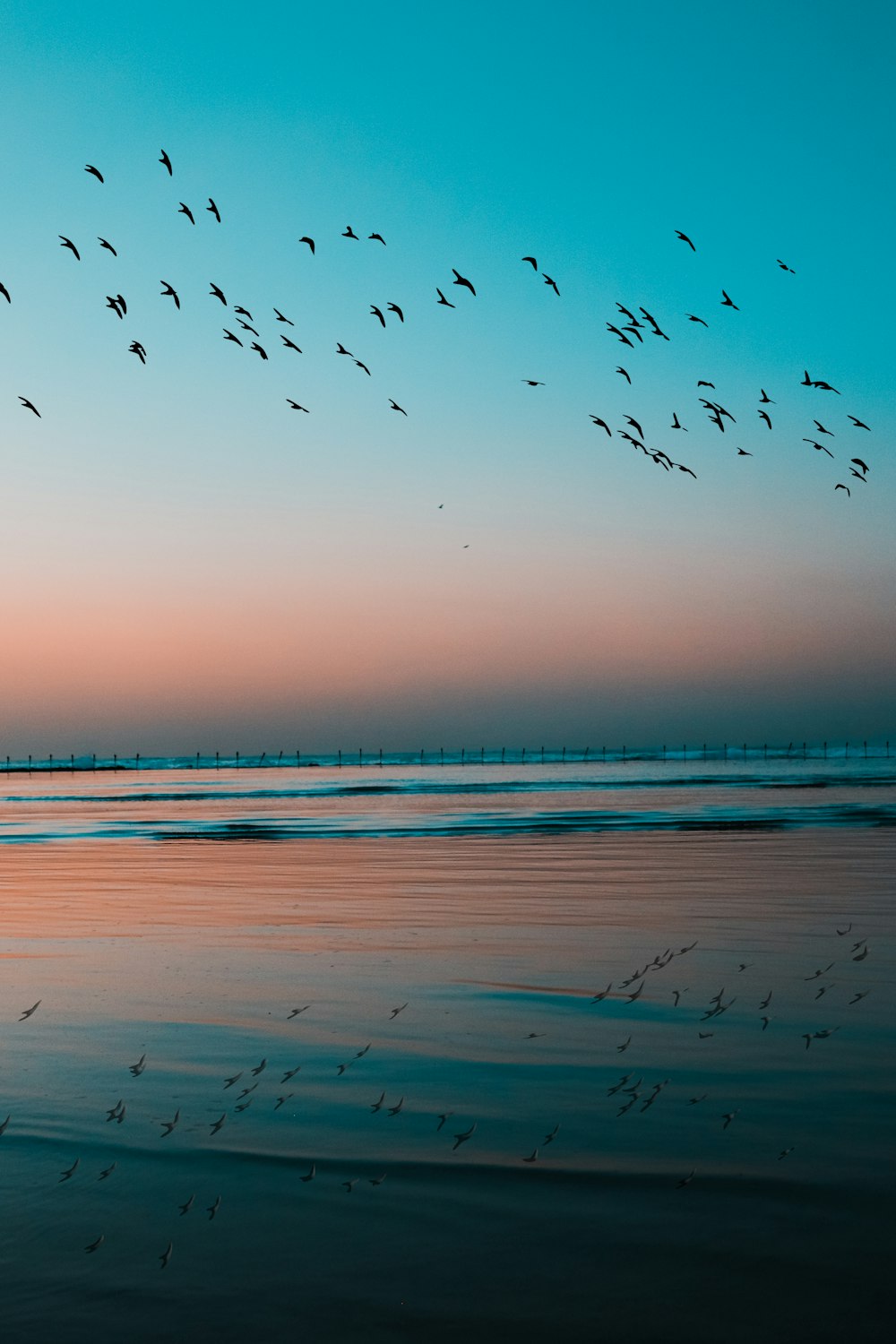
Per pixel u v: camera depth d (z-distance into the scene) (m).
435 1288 6.16
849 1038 10.84
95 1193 7.33
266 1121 8.63
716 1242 6.61
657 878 23.59
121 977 13.82
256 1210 7.09
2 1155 7.96
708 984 13.25
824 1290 6.07
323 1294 6.11
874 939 15.99
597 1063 10.13
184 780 123.00
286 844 34.41
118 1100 9.11
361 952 15.40
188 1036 11.03
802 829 36.00
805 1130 8.33
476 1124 8.53
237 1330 5.78
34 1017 11.77
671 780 88.00
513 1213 7.02
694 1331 5.73
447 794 70.69
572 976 13.76
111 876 25.55
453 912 19.09
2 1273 6.34
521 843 33.03
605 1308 5.94
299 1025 11.45
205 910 19.69
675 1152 7.93
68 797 78.50
